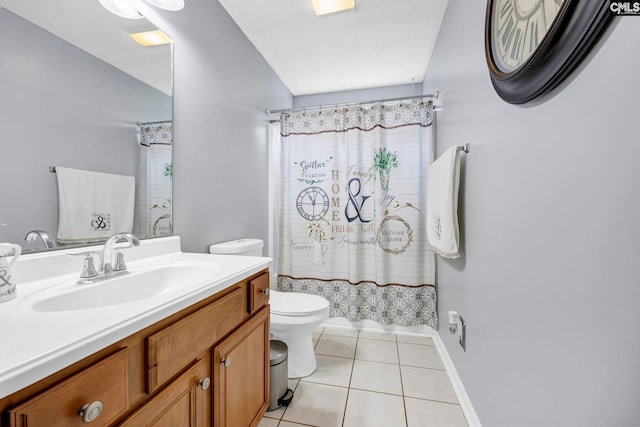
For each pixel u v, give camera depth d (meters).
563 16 0.55
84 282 0.82
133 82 1.13
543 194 0.72
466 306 1.36
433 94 2.11
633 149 0.46
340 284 2.29
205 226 1.55
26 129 0.80
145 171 1.19
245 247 1.64
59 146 0.88
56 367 0.41
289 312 1.51
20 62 0.78
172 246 1.29
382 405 1.38
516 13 0.80
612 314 0.51
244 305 1.00
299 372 1.61
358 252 2.22
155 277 1.00
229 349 0.88
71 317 0.54
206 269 1.02
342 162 2.28
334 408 1.36
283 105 2.79
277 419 1.28
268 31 1.95
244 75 1.98
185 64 1.40
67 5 0.91
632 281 0.47
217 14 1.66
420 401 1.41
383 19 1.83
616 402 0.51
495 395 1.03
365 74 2.61
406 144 2.14
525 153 0.81
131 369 0.55
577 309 0.60
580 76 0.58
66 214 0.90
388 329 2.20
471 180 1.28
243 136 1.98
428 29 1.94
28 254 0.80
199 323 0.74
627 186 0.47
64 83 0.89
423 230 2.14
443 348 1.82
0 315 0.56
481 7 1.15
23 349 0.42
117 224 1.07
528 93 0.74
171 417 0.65
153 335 0.60
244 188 1.99
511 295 0.90
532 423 0.78
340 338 2.10
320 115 2.29
